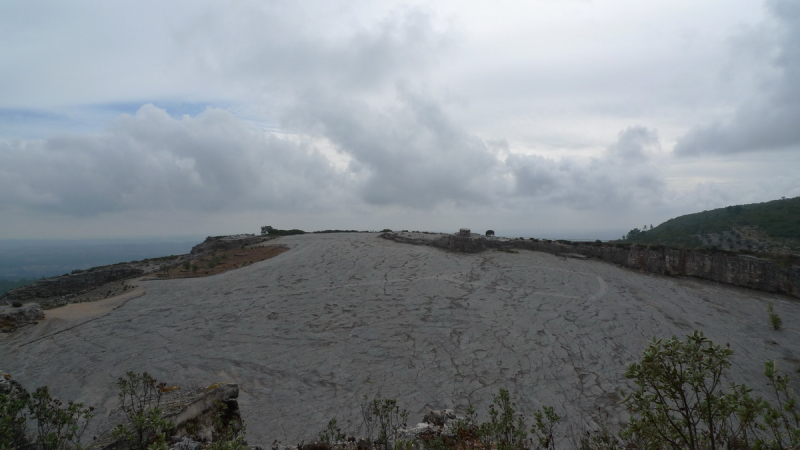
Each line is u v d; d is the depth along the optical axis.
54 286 35.94
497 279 31.72
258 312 26.12
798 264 30.94
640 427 5.29
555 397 17.42
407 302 27.31
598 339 22.66
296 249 41.50
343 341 22.36
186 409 10.53
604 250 37.88
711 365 4.57
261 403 16.92
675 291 30.67
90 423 13.79
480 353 21.09
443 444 9.34
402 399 17.27
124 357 20.66
